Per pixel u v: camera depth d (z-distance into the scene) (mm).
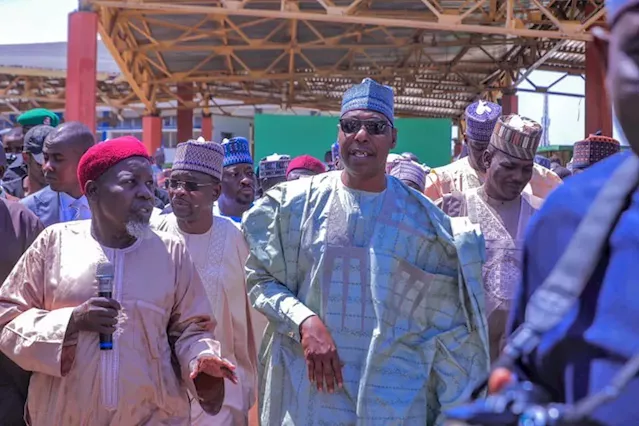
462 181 5738
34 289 3416
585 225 1468
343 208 3672
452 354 3586
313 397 3559
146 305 3373
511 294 4320
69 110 14766
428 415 3662
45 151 4984
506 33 14930
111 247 3447
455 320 3637
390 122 3662
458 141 32781
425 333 3605
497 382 1459
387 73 23766
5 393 4027
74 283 3350
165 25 19328
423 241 3637
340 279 3578
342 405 3514
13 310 3379
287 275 3711
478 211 4492
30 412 3410
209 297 4617
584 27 14852
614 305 1409
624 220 1436
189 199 4633
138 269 3412
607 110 16047
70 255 3412
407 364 3521
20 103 30453
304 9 18562
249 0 14633
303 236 3676
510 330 1655
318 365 3473
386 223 3625
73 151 4961
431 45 21312
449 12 17875
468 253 3600
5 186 7242
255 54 23203
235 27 19469
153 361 3389
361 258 3582
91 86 14828
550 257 1562
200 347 3418
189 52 22109
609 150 6660
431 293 3609
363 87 3637
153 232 3551
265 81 27328
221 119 30672
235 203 5875
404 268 3580
